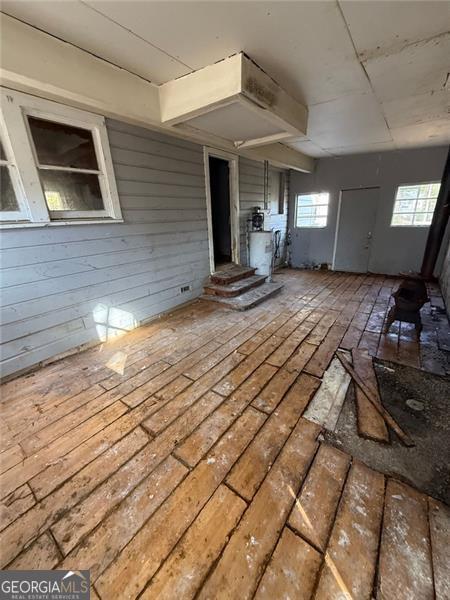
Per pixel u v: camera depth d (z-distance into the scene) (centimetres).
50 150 224
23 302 223
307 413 178
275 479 133
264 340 283
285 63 207
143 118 245
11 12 151
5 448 155
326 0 144
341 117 324
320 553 103
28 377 225
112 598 92
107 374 228
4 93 189
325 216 620
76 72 191
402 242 542
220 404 188
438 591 93
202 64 208
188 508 121
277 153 455
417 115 319
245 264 523
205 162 385
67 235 245
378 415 175
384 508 119
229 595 93
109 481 134
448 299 354
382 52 192
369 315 347
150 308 339
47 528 114
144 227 315
